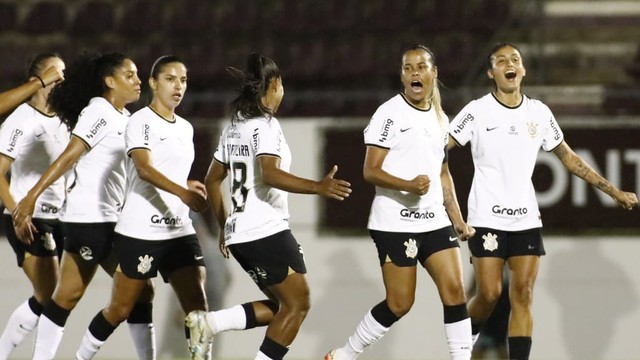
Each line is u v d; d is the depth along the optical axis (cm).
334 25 4862
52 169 2058
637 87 4041
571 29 4475
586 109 3506
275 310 2028
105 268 2231
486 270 2141
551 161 2948
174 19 4959
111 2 5003
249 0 5000
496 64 2153
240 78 1962
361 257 2995
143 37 4900
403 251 2003
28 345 3058
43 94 2305
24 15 4972
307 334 3002
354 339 2088
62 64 2334
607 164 2917
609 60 4372
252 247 1919
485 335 2928
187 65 4700
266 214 1927
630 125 2917
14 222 2053
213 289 2992
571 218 2944
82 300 3031
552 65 4334
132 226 2020
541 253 2159
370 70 4625
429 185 1927
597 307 2939
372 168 1973
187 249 2078
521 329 2123
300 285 1927
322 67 4675
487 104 2164
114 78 2128
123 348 3056
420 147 2000
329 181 1812
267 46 4822
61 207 2284
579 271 2942
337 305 2998
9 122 2259
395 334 2967
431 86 2027
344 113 4191
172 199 2041
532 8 4534
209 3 5009
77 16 4972
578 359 2938
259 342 3006
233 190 1962
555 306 2948
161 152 2009
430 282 2962
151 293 2195
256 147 1902
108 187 2122
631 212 2927
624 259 2930
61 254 2395
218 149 2069
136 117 2006
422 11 4859
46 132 2305
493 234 2136
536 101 2189
